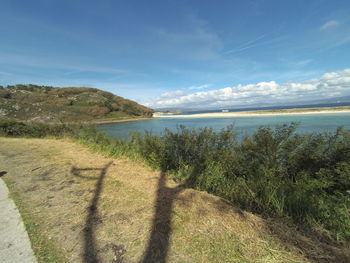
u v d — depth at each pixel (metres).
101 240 1.67
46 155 5.27
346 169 2.74
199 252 1.53
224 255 1.49
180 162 4.10
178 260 1.44
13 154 5.39
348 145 3.09
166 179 3.42
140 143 5.49
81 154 5.44
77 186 2.98
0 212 2.15
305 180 2.94
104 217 2.06
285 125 3.60
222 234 1.75
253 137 3.76
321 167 3.24
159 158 4.28
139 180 3.31
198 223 1.93
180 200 2.47
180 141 4.43
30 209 2.22
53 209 2.23
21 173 3.63
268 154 3.50
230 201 2.68
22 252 1.51
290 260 1.44
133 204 2.37
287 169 3.43
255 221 1.96
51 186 2.98
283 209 2.32
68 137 9.09
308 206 2.24
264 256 1.48
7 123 11.27
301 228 1.92
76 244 1.61
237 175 3.59
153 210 2.21
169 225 1.90
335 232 1.85
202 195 2.65
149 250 1.55
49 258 1.45
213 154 3.97
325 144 3.32
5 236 1.71
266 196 2.55
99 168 4.02
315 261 1.43
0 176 3.45
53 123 11.05
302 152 3.40
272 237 1.70
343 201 2.35
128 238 1.70
